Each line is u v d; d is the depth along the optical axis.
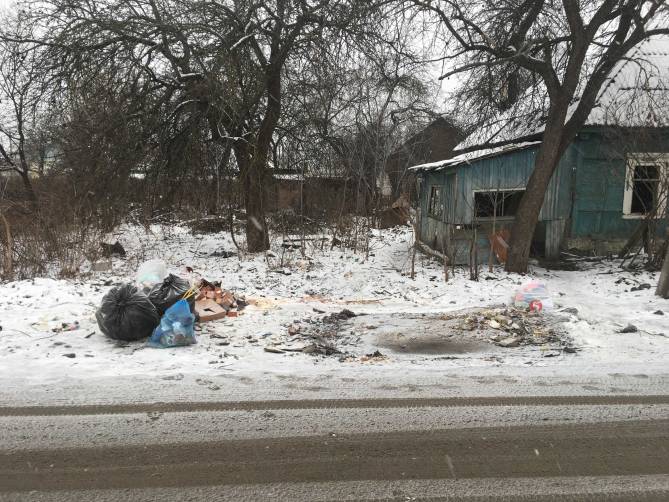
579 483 3.29
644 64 13.88
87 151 12.46
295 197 16.52
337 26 11.73
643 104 12.80
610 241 13.12
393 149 21.66
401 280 10.57
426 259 13.12
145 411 4.35
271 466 3.48
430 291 9.77
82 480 3.30
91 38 11.67
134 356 5.88
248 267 11.98
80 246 11.24
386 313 8.28
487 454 3.66
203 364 5.66
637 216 13.11
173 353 6.04
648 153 11.87
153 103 12.43
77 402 4.52
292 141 14.98
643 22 10.23
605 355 6.09
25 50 12.01
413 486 3.25
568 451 3.71
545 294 8.32
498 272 11.27
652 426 4.12
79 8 11.70
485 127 15.34
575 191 13.00
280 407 4.46
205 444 3.78
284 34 12.66
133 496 3.12
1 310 7.60
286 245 14.55
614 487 3.25
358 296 9.57
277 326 7.41
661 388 4.94
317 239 15.16
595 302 8.74
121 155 12.47
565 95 10.84
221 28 11.94
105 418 4.21
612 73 13.68
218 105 11.70
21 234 10.83
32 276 10.20
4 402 4.51
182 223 19.08
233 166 14.42
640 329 7.11
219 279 10.70
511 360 5.94
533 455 3.65
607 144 12.76
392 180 24.62
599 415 4.32
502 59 10.59
